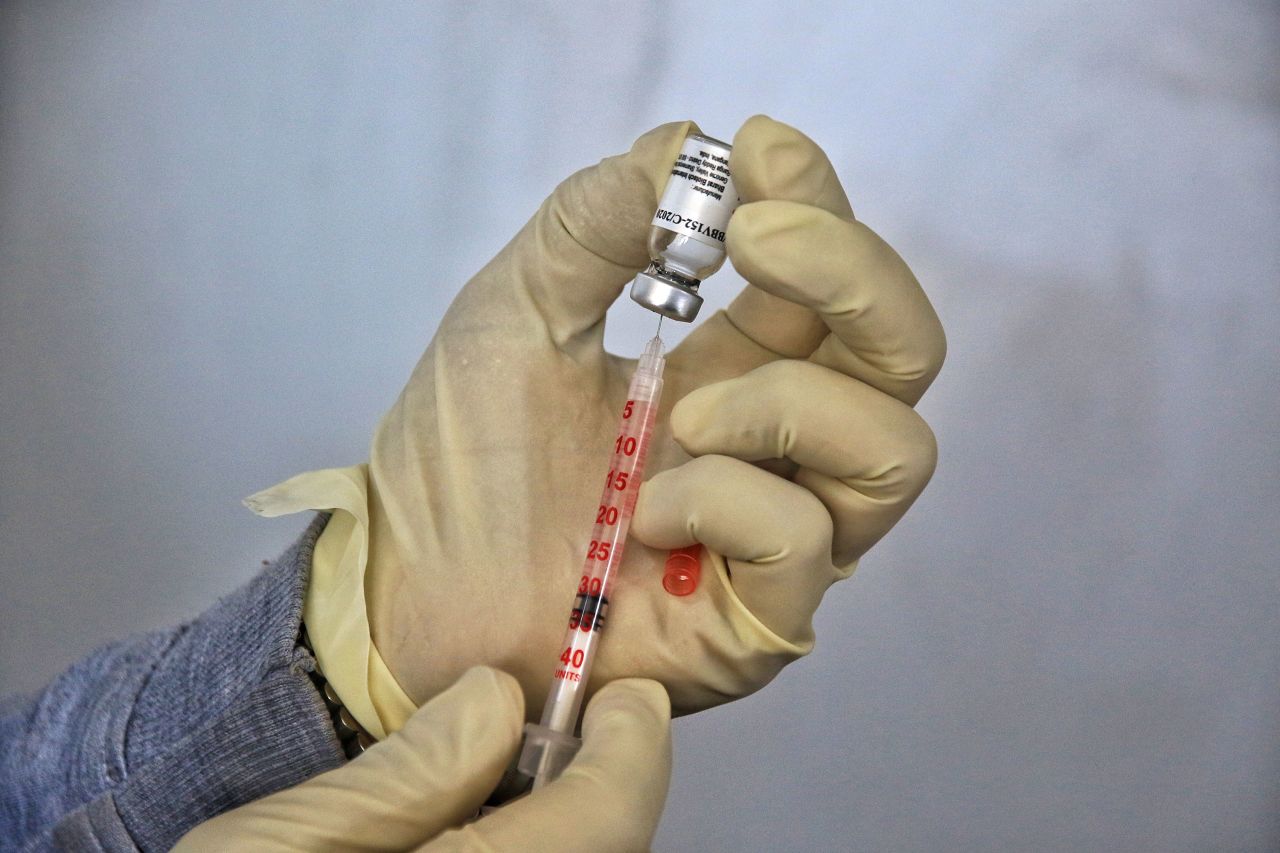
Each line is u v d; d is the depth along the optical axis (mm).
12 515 611
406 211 597
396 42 590
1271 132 535
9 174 606
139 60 604
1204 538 539
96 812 375
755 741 562
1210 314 539
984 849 545
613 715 355
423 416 389
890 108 556
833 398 357
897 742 553
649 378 377
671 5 568
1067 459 545
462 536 377
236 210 605
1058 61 543
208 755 370
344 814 335
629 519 372
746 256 343
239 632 386
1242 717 535
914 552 555
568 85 583
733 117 570
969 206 551
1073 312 545
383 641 380
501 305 390
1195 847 535
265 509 394
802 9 559
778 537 355
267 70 599
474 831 322
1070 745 543
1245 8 534
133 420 610
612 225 378
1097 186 543
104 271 609
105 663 410
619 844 332
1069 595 545
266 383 607
